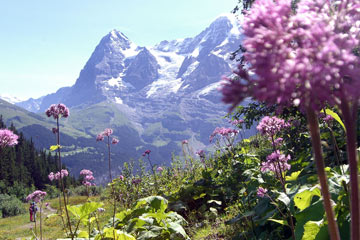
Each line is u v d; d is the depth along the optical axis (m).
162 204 8.73
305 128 9.45
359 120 6.00
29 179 124.75
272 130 5.41
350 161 1.47
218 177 12.09
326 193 1.54
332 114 2.97
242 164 10.35
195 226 10.45
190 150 17.47
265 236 6.29
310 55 1.05
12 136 5.29
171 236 7.65
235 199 10.74
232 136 11.49
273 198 6.26
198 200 12.42
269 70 1.03
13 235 31.70
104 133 7.65
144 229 7.53
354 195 1.48
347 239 3.81
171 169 18.50
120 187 13.62
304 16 1.17
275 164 5.35
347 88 1.06
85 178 7.96
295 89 1.07
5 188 95.00
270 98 1.02
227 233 8.27
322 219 3.90
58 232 21.38
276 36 1.09
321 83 1.03
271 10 1.20
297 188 5.47
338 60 1.03
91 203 6.27
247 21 1.21
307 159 8.07
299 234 4.24
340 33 1.20
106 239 6.66
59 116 6.34
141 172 17.05
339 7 1.24
